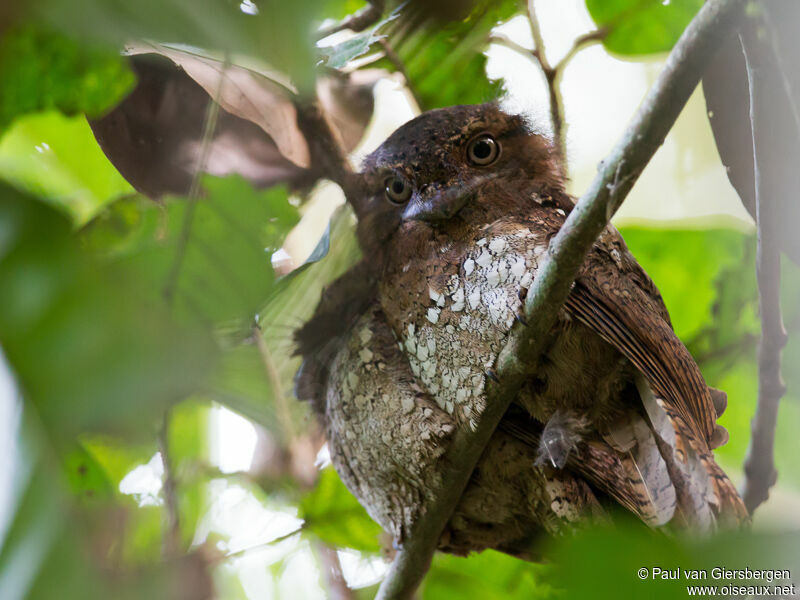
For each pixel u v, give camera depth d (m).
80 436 2.05
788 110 4.06
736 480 4.27
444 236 4.16
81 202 4.15
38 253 1.97
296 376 4.18
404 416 4.14
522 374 4.09
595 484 4.13
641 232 4.26
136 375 2.01
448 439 4.13
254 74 4.09
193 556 3.07
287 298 4.16
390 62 4.21
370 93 4.21
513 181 4.17
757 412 4.16
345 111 4.20
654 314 4.12
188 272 3.01
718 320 4.25
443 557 4.23
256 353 4.01
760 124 4.07
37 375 1.90
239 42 1.95
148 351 2.04
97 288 2.00
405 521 4.16
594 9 4.23
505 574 4.23
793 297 4.22
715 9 4.00
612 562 2.24
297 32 1.95
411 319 4.15
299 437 4.18
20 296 1.93
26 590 1.73
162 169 4.11
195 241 3.91
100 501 3.33
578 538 2.32
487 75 4.22
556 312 4.07
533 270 4.13
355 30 4.17
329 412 4.17
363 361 4.16
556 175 4.19
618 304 4.11
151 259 2.54
